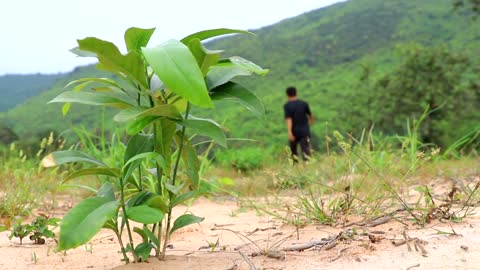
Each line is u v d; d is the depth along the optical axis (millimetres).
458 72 24344
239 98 2275
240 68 2271
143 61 2227
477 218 3025
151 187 4516
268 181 5988
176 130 2404
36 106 64625
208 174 7652
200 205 5133
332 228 3135
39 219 3279
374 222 3098
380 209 3410
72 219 1962
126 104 2244
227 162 9164
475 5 26188
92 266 2531
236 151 9500
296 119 10633
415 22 93062
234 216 4191
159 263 2334
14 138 8117
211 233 3404
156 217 2086
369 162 5125
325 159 6230
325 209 3740
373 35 94875
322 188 4543
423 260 2211
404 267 2141
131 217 2088
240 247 2787
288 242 2830
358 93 28094
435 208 3061
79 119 34188
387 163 5219
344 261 2295
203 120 2207
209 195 5602
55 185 5887
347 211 3301
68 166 6891
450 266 2111
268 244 2760
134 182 2338
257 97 2287
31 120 57406
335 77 75875
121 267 2268
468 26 81438
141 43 2232
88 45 2014
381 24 98562
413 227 2881
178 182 4922
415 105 24266
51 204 5102
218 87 2330
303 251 2545
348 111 27859
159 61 1864
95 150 5871
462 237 2543
